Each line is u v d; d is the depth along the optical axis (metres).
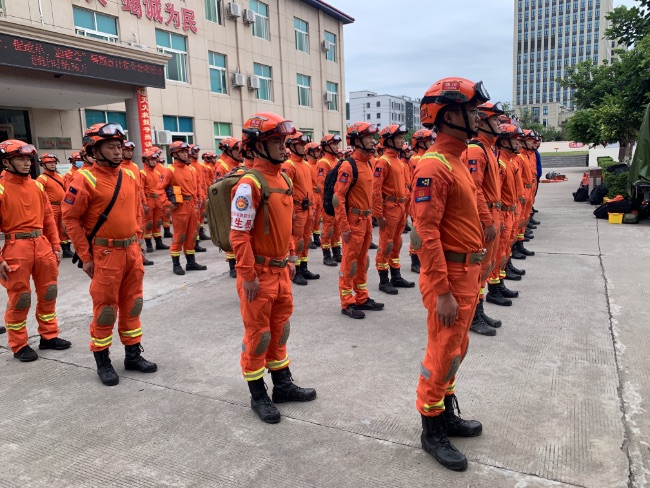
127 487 2.69
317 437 3.12
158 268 8.49
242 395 3.73
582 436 3.01
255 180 3.14
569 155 53.19
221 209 3.38
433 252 2.59
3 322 5.61
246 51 21.17
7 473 2.84
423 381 2.86
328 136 9.32
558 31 112.38
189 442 3.11
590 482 2.59
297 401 3.59
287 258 3.41
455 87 2.58
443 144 2.72
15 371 4.28
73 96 12.16
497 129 4.45
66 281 7.61
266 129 3.11
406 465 2.79
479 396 3.55
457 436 3.06
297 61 24.78
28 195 4.44
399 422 3.26
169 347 4.74
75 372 4.24
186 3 18.00
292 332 5.03
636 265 7.16
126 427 3.30
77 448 3.07
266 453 2.96
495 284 5.68
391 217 6.14
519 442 2.97
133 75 12.58
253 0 21.84
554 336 4.64
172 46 17.70
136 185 4.18
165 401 3.66
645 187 10.64
